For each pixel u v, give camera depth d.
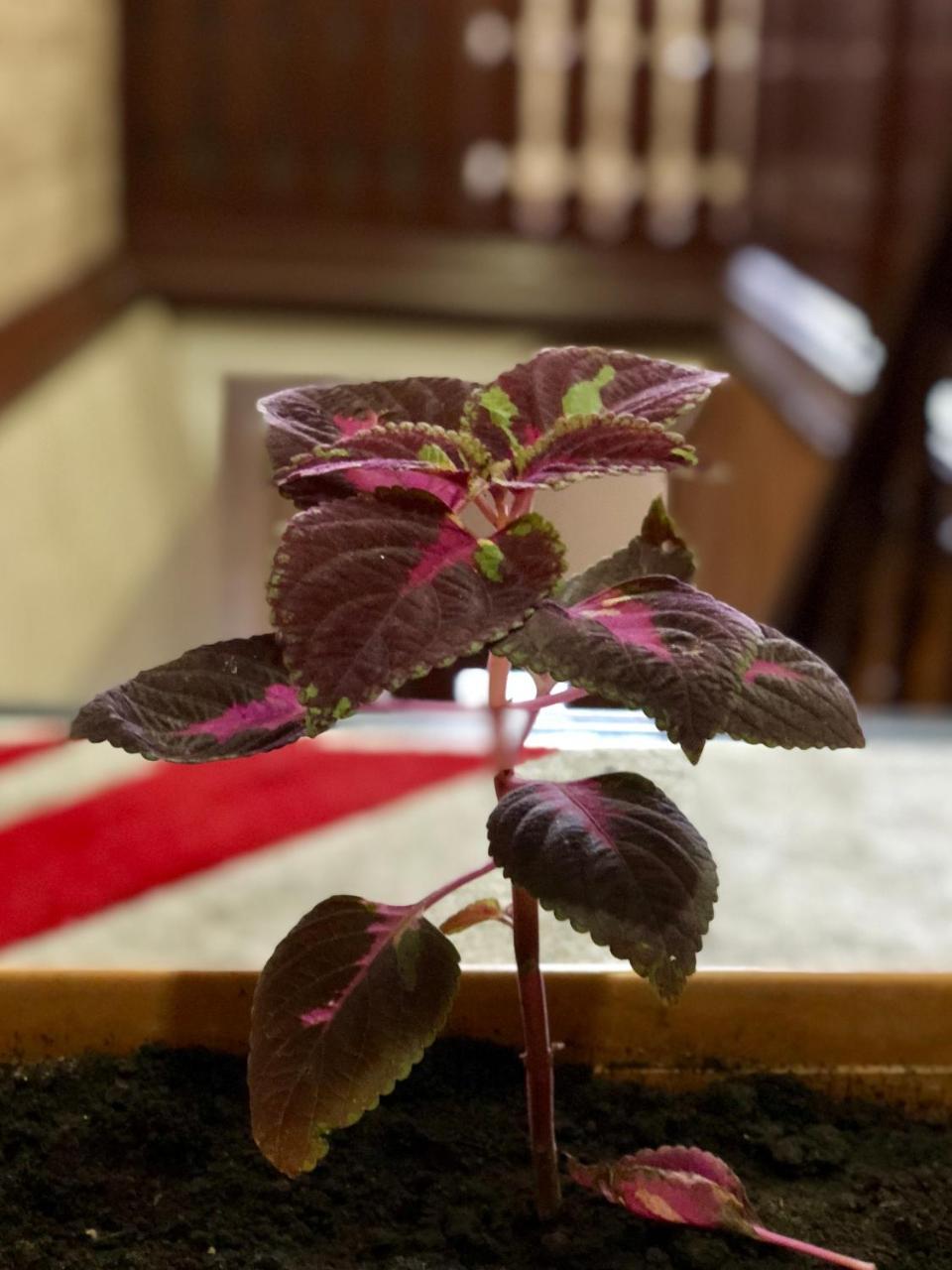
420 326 2.99
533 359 0.40
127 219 2.87
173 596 2.00
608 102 2.94
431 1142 0.42
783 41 2.87
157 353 2.84
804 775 0.87
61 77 2.46
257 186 2.90
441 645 0.32
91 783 0.84
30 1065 0.44
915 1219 0.40
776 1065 0.45
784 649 0.38
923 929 0.67
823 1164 0.42
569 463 0.36
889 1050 0.45
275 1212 0.40
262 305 2.93
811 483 2.04
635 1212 0.38
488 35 2.84
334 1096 0.35
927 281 1.51
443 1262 0.38
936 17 2.21
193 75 2.81
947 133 2.15
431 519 0.35
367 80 2.85
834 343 2.47
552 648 0.33
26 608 2.04
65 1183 0.40
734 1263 0.38
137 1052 0.44
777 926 0.67
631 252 3.00
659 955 0.33
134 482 2.46
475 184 2.95
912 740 0.95
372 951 0.37
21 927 0.67
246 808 0.81
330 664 0.32
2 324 2.12
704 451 0.43
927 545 1.60
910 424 1.56
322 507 0.34
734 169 2.99
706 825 0.79
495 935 0.48
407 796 0.83
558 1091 0.44
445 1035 0.45
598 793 0.36
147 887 0.72
